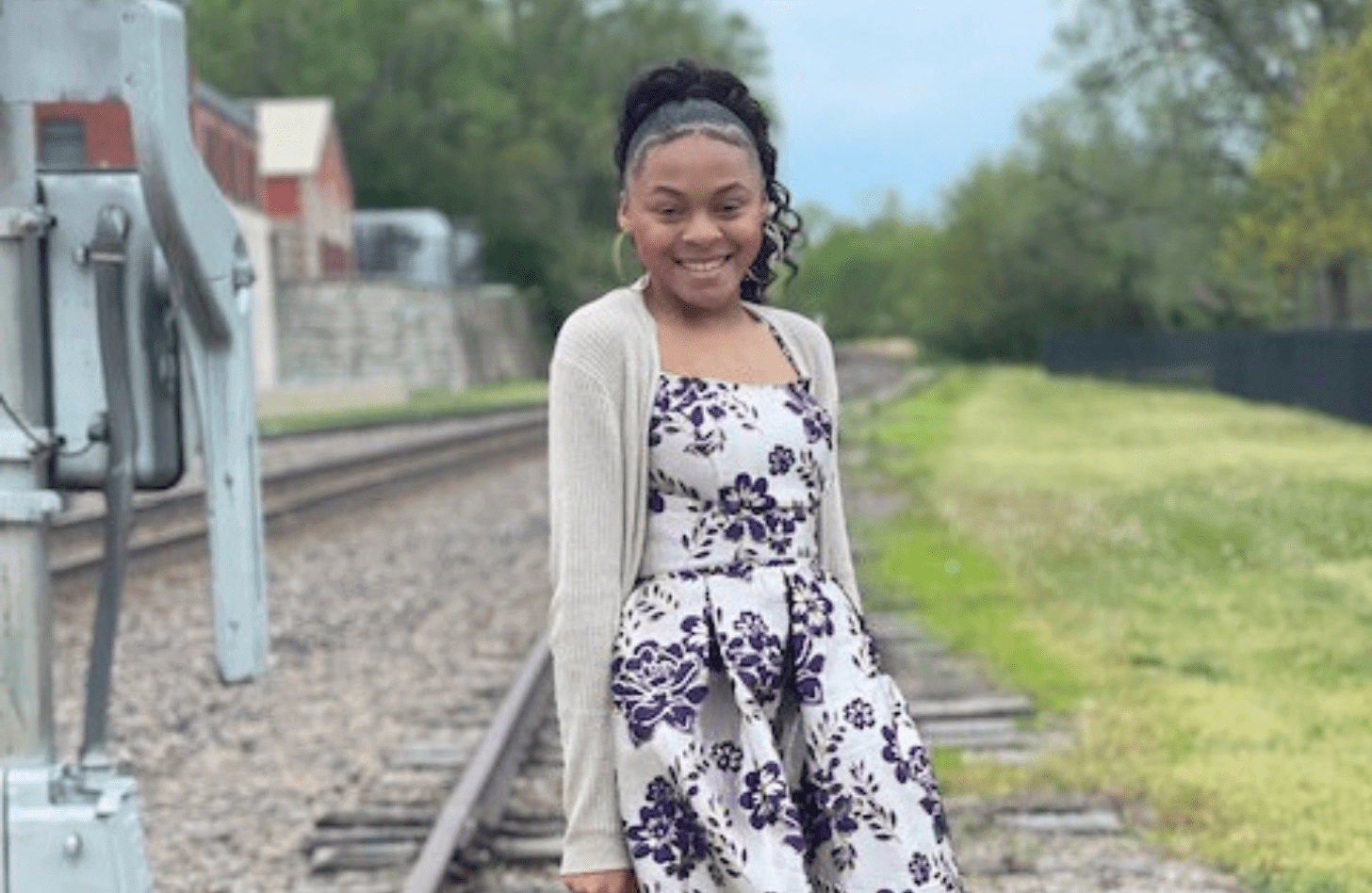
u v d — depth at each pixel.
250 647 3.87
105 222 3.73
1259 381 39.50
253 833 7.70
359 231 88.06
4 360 3.70
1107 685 9.59
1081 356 66.69
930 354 103.38
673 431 3.04
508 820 7.75
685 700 2.97
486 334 86.19
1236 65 59.00
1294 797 7.22
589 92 110.44
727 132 3.05
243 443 3.83
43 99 3.63
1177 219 68.25
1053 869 6.45
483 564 17.84
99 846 3.70
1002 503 19.17
